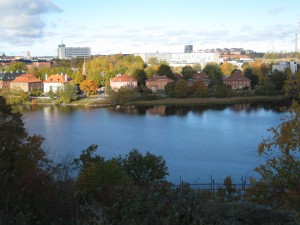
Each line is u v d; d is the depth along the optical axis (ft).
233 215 48.42
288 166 72.13
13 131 107.24
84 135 264.72
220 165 187.93
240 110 380.78
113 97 442.09
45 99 472.03
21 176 68.23
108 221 37.01
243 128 281.95
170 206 36.81
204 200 44.68
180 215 36.27
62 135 264.52
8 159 92.38
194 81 510.99
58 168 102.12
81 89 507.30
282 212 50.75
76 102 453.17
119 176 76.54
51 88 507.30
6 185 56.39
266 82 479.82
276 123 298.15
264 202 68.28
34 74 618.85
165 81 539.70
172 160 199.52
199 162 194.59
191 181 163.43
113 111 389.60
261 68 614.34
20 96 462.19
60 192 53.57
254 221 48.44
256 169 79.66
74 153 215.72
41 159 104.94
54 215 48.08
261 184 74.02
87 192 51.85
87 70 654.94
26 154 97.60
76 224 44.04
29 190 53.21
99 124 308.60
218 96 466.29
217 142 238.68
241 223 47.44
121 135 264.52
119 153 217.77
